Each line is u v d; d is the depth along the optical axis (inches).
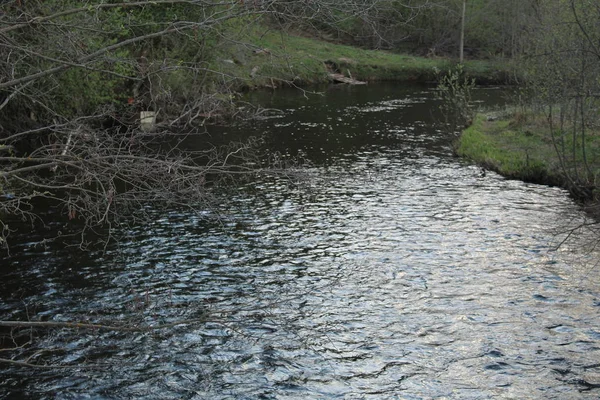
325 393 385.4
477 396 381.4
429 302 498.0
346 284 526.9
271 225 663.1
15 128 831.7
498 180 850.8
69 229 629.6
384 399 379.9
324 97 1619.1
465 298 504.4
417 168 911.7
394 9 390.0
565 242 619.8
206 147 987.3
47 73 327.9
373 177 859.4
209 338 443.2
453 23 2266.2
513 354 425.4
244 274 542.0
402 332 453.7
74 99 840.3
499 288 522.3
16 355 415.2
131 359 416.8
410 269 558.3
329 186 811.4
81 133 342.0
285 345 435.8
